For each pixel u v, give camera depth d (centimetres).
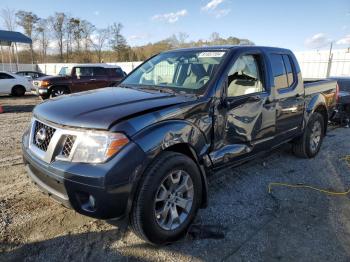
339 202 403
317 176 488
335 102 632
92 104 307
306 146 550
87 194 263
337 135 776
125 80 445
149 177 275
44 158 284
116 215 267
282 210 378
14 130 776
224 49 394
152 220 281
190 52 419
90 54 5788
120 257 287
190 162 309
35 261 278
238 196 411
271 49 450
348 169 523
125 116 276
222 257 291
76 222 339
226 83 359
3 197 389
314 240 319
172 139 291
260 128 411
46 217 346
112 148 261
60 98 348
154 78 414
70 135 273
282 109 453
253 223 347
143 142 271
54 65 3825
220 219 353
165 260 284
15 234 314
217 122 346
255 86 409
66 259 281
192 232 326
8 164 507
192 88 356
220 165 359
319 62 1675
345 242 317
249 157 407
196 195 320
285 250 303
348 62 1569
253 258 291
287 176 484
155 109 296
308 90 532
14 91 1823
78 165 263
